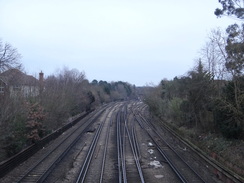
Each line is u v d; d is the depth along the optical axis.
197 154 24.05
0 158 19.80
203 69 31.02
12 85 29.31
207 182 17.44
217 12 22.88
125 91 173.00
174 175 19.20
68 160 23.23
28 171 19.09
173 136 35.28
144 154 26.14
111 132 40.25
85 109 68.56
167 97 54.22
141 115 68.38
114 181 17.64
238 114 21.95
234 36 23.02
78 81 67.25
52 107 35.97
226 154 20.78
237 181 16.20
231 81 23.98
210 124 27.91
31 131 24.94
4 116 20.06
